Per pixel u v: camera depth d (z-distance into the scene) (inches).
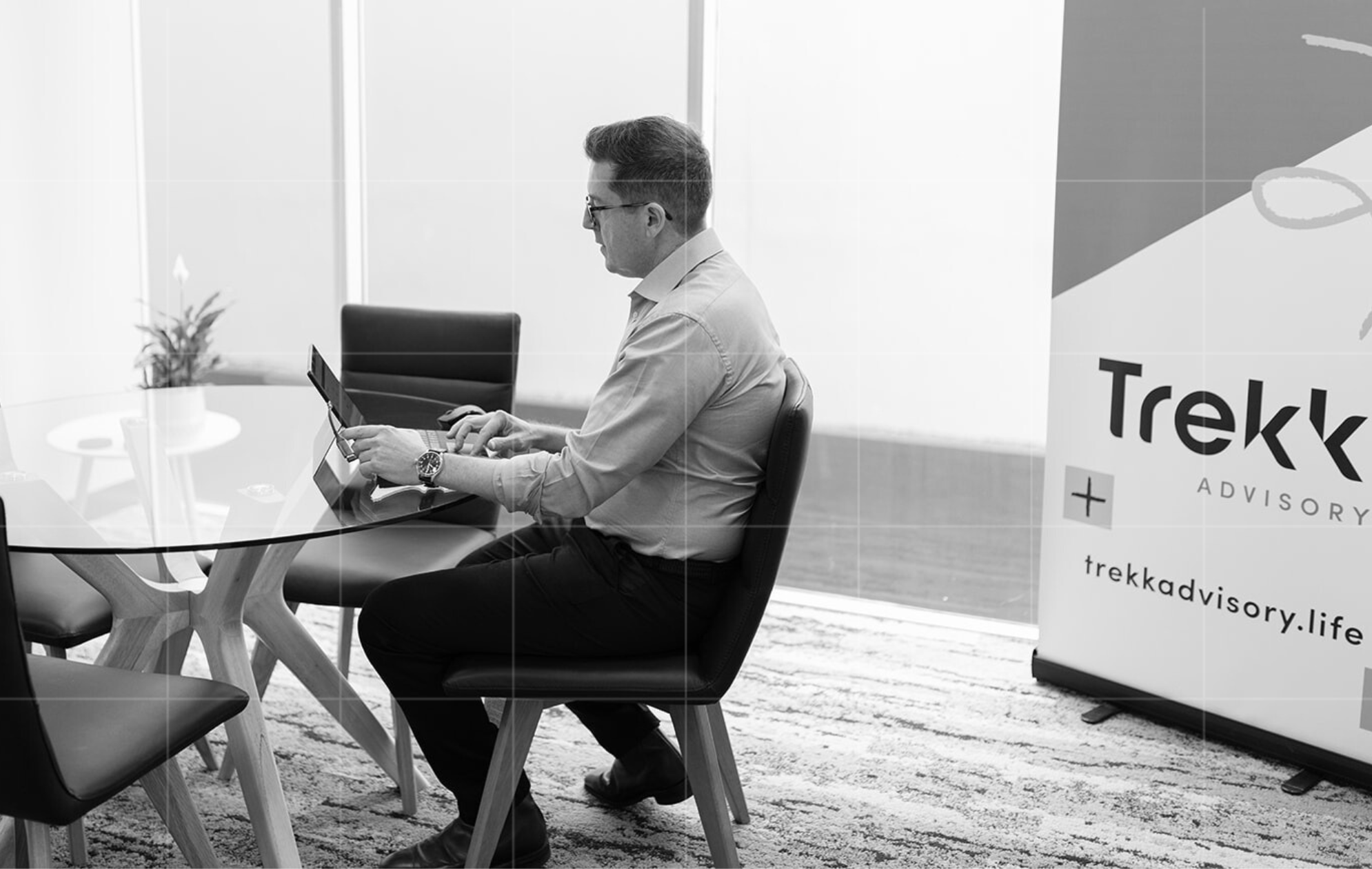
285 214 163.0
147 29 165.8
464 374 115.0
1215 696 109.3
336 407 87.6
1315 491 100.6
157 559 93.3
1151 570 112.2
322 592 97.1
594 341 152.9
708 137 142.1
